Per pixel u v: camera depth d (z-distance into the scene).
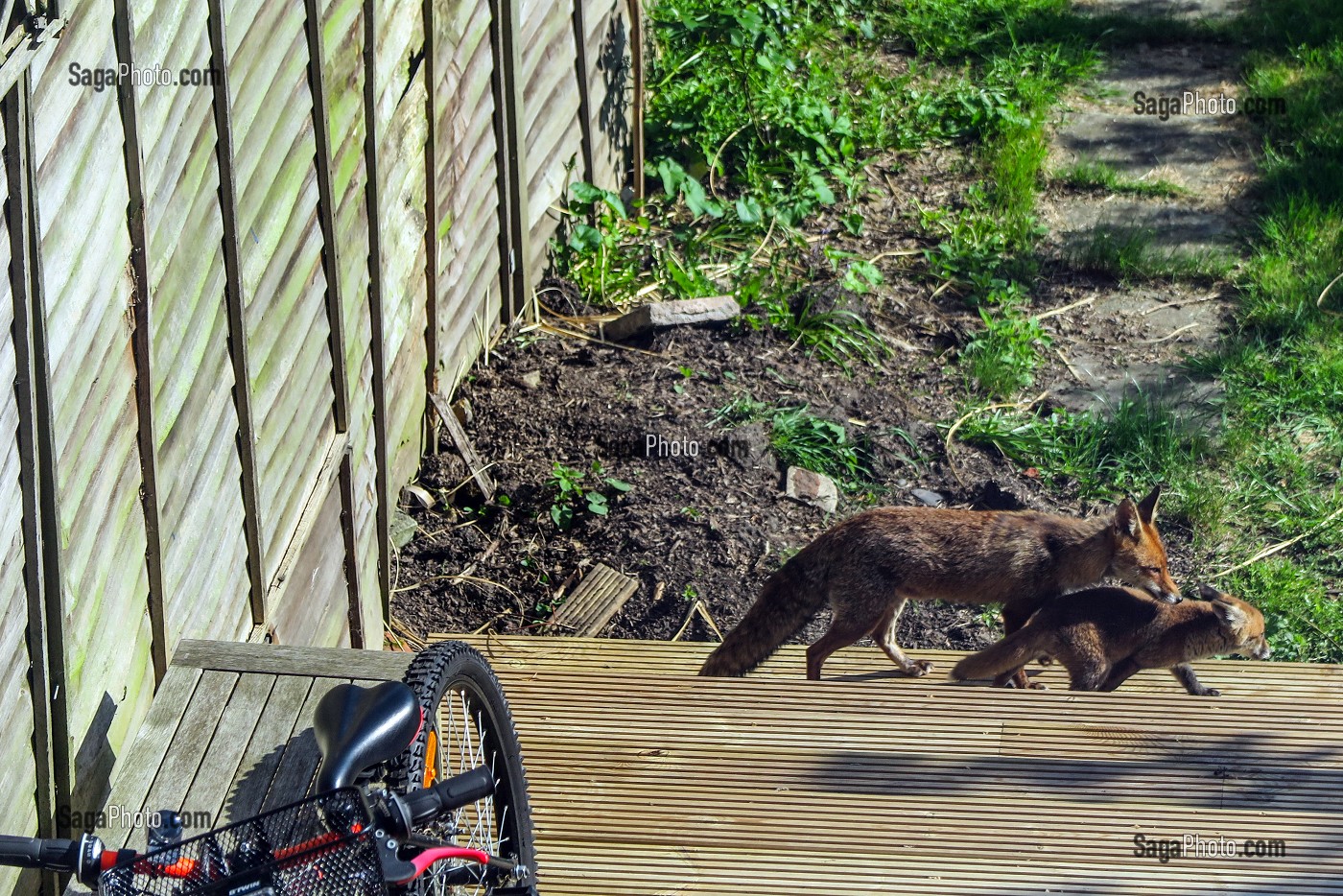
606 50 9.45
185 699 3.81
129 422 3.66
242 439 4.49
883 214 10.11
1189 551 7.17
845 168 10.45
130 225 3.58
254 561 4.67
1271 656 6.40
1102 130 11.20
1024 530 5.52
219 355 4.27
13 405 3.02
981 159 10.71
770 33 11.11
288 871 2.24
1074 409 8.17
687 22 10.78
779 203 9.82
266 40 4.48
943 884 3.78
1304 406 8.14
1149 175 10.56
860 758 4.37
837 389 8.18
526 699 4.78
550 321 8.53
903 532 5.45
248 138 4.39
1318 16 12.62
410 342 6.73
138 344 3.65
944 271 9.34
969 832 4.02
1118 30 12.62
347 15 5.32
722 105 10.55
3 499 3.00
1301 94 11.38
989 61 11.99
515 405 7.73
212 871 2.27
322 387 5.38
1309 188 10.12
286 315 4.86
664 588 6.69
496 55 7.49
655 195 10.16
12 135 2.92
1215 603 5.22
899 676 5.64
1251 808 4.13
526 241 8.25
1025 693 4.71
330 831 2.38
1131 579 5.45
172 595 4.00
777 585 5.47
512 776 3.62
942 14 12.75
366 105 5.61
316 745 3.66
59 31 3.12
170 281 3.86
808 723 4.55
